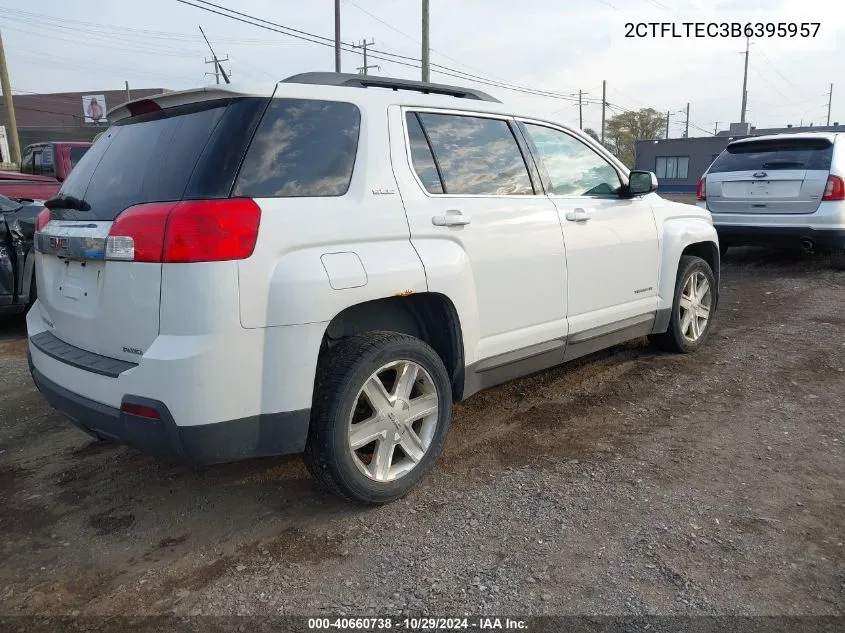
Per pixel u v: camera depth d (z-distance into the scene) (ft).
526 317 12.93
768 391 15.37
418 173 11.27
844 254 29.12
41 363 10.82
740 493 10.84
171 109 10.27
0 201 20.67
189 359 8.58
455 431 13.61
